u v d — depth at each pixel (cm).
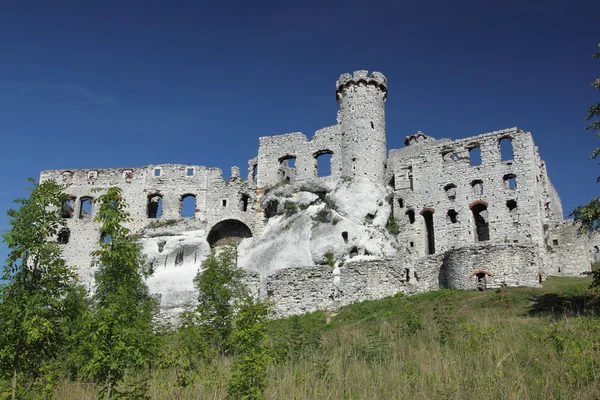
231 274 3688
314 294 4516
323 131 6028
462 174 5275
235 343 2211
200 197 6328
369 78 5962
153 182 6456
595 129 3041
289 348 2614
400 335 2695
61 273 2002
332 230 5175
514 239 4847
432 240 5447
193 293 5391
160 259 5822
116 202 1903
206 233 6091
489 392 1744
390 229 5397
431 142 5784
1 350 1822
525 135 5069
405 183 5588
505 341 2306
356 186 5416
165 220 6247
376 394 1838
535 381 1788
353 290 4425
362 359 2328
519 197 4931
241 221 6119
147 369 2261
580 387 1722
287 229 5469
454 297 3875
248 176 6406
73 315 1989
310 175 5928
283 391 1902
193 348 2680
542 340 2242
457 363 2050
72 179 6575
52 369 2177
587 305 3144
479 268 4059
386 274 4447
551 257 4797
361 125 5784
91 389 2041
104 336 1709
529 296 3619
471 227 5081
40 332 1828
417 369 2083
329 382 1994
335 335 3139
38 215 1970
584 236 4719
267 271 5209
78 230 6259
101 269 1986
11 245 1909
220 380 2012
